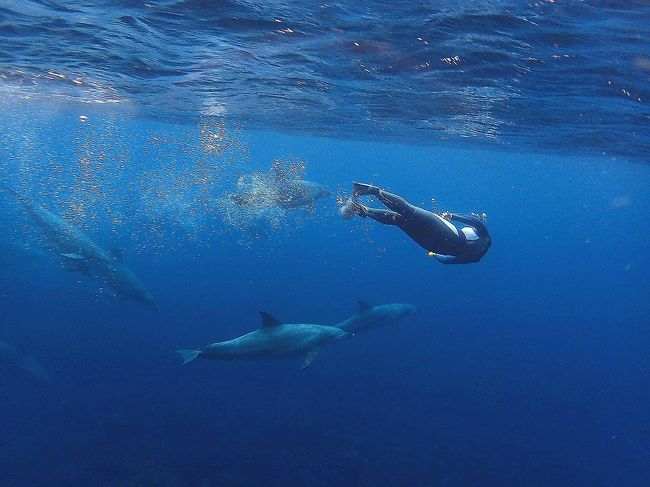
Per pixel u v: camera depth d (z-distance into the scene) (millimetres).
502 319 37438
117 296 13656
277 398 14562
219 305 28672
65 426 11680
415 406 15609
